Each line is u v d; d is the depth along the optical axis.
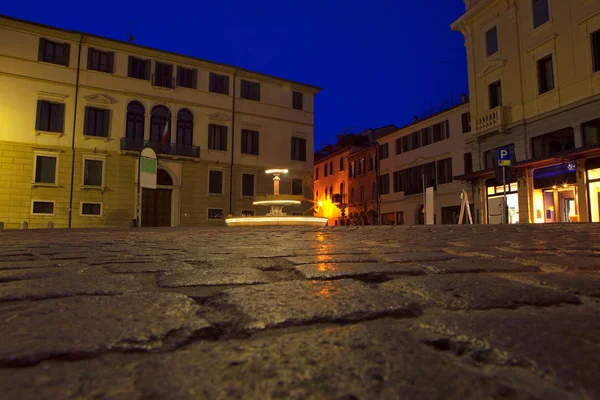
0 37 26.86
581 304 1.77
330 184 53.88
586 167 18.48
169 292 2.16
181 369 1.08
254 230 12.15
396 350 1.20
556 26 20.31
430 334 1.35
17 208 26.50
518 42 22.52
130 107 30.72
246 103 35.59
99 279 2.51
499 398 0.91
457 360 1.14
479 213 25.23
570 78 19.58
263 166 35.91
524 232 7.96
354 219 47.00
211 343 1.31
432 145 34.69
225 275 2.68
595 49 18.64
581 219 18.48
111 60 30.16
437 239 6.25
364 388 0.96
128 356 1.19
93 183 29.02
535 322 1.45
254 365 1.10
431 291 2.01
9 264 3.45
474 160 25.70
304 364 1.10
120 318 1.55
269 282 2.46
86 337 1.31
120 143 29.84
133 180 30.22
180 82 32.84
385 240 6.14
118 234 9.89
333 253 4.07
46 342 1.27
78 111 28.83
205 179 33.16
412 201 36.97
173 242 6.38
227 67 34.50
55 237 8.48
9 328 1.42
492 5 24.20
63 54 28.83
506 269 2.82
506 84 23.28
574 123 19.27
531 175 21.36
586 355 1.12
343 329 1.41
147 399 0.92
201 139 33.22
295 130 37.78
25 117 27.19
